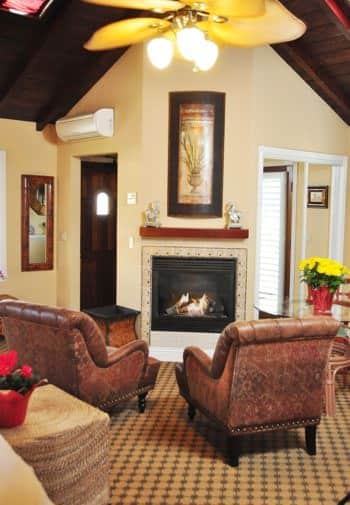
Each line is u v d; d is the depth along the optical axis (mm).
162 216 5355
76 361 3297
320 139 5820
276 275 6816
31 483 1711
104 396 3531
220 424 3219
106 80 5547
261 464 3240
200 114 5191
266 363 3068
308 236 6719
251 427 3162
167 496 2855
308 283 4223
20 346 3625
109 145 5629
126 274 5523
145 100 5219
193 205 5281
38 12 4652
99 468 2742
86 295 6945
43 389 3107
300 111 5605
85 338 3297
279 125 5457
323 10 4578
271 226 6859
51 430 2564
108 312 5484
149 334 5449
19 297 6340
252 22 2998
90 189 6844
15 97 5742
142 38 3352
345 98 5715
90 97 5730
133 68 5273
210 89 5191
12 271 6258
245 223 5301
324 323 3105
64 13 4656
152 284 5406
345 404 4254
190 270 5367
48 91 5754
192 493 2891
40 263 6477
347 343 4211
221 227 5309
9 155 6105
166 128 5258
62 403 2906
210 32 3205
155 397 4348
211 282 5426
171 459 3277
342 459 3324
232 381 3049
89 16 4730
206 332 5406
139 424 3803
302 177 6391
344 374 4625
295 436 3656
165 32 3289
